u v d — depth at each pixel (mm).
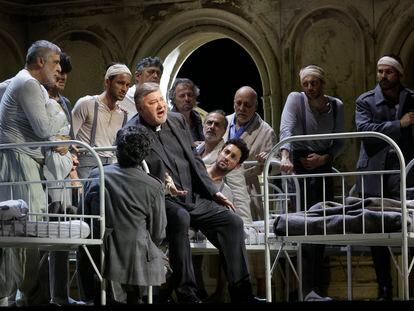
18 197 7340
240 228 7500
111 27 12609
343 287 11227
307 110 9492
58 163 7395
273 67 11898
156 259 6855
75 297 11250
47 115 7363
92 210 6898
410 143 8609
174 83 9344
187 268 7227
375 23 11531
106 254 6766
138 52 12492
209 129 8820
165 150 7578
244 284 7426
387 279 8492
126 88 8766
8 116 7418
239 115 9453
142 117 7559
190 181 7621
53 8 12781
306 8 11805
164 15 12422
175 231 7227
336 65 11672
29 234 6582
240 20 12086
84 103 8719
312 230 6828
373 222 6699
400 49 11453
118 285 7094
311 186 9438
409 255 9086
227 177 8453
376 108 8727
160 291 7582
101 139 8680
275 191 9938
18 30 12781
